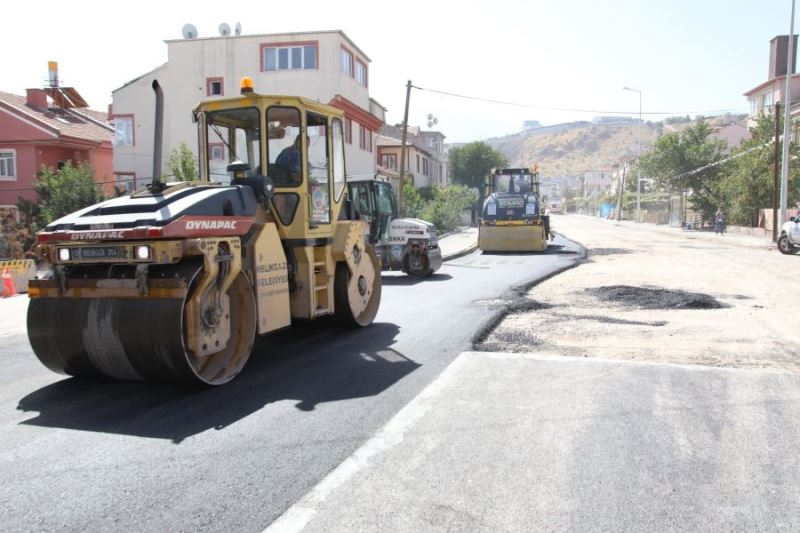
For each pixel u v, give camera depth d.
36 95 30.53
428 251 16.11
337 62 28.48
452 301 11.62
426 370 6.70
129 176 30.77
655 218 63.88
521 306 10.67
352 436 4.76
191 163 23.98
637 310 10.44
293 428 4.95
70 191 22.52
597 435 4.76
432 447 4.54
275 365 7.00
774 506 3.65
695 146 50.31
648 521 3.48
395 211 17.30
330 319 8.90
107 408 5.53
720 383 6.14
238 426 5.01
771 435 4.76
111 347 5.77
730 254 22.19
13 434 4.91
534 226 23.06
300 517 3.53
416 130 60.44
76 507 3.68
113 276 5.89
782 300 11.46
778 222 33.84
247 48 29.16
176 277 5.66
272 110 7.58
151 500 3.75
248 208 6.70
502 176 24.52
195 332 5.76
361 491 3.85
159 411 5.42
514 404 5.50
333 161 8.41
